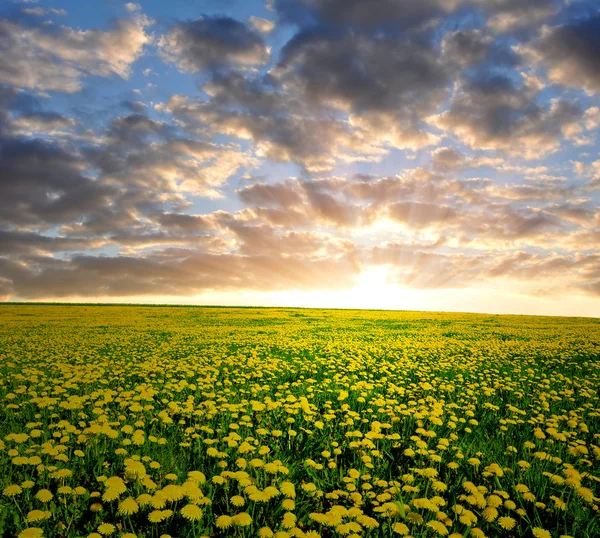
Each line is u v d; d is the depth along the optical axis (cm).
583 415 670
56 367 1041
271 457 463
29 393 695
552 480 392
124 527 320
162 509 326
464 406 721
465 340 1934
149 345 1667
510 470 424
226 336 2072
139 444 458
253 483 376
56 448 425
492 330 2592
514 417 626
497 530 337
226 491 370
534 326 2988
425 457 475
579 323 3338
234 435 486
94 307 5116
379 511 332
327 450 497
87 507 353
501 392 853
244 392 789
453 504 363
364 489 393
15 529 310
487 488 409
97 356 1289
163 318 3528
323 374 1045
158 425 580
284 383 918
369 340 1912
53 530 316
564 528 331
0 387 808
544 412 693
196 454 476
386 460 476
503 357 1347
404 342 1788
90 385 853
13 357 1254
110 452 464
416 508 349
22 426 561
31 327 2523
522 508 345
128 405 674
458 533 309
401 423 608
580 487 369
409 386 891
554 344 1727
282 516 341
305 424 600
